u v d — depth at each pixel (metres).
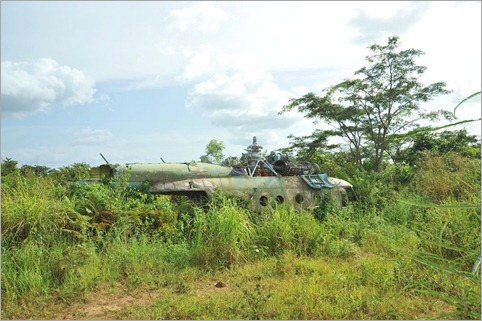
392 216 12.29
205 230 8.55
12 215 7.88
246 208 11.28
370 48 29.55
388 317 5.23
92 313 5.71
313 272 7.30
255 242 8.73
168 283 6.99
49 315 5.65
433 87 29.06
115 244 8.09
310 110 31.02
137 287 6.80
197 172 12.18
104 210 9.22
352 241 9.71
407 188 15.13
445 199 11.16
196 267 7.84
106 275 7.08
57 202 8.70
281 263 7.59
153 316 5.49
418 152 26.31
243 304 5.74
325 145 31.97
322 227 9.52
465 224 7.16
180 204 10.91
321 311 5.50
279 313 5.46
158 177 11.65
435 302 5.51
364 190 15.20
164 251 8.35
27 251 7.10
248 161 13.55
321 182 13.66
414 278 6.16
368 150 31.48
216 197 10.70
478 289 3.40
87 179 11.31
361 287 6.36
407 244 8.59
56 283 6.61
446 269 2.32
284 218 9.52
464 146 24.73
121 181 10.46
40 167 12.79
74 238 8.16
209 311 5.64
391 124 29.58
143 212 9.55
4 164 11.85
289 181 13.12
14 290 6.27
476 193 7.57
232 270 7.66
